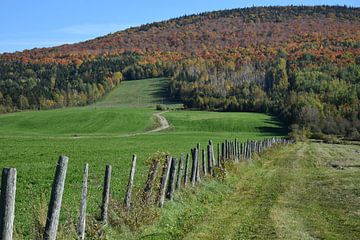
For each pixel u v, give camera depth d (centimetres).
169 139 8312
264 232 1479
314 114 12344
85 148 5238
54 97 19975
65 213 1362
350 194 2433
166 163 1652
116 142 6900
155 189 1609
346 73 17962
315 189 2644
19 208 1499
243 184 2717
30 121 12888
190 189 2020
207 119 13962
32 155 4075
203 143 7162
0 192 791
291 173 3591
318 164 4703
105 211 1274
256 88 18675
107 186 1280
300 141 10350
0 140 6341
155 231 1367
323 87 16325
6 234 777
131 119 13500
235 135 10925
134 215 1369
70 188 1983
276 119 14475
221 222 1623
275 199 2208
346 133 11506
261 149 5562
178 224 1516
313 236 1452
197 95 19138
